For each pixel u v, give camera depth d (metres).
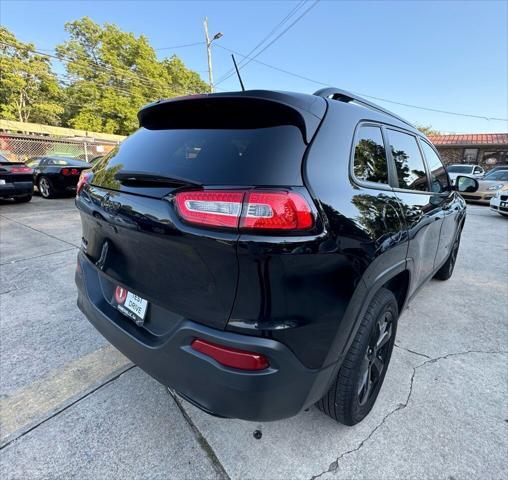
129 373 2.11
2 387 1.97
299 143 1.25
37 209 7.82
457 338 2.60
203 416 1.79
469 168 14.45
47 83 28.70
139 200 1.35
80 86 29.97
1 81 26.06
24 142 17.03
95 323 1.76
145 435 1.66
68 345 2.40
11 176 7.96
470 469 1.51
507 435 1.69
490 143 20.17
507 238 6.03
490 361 2.31
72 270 3.84
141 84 32.88
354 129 1.55
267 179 1.14
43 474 1.45
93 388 1.97
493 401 1.93
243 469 1.50
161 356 1.35
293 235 1.11
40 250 4.57
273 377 1.17
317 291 1.19
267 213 1.09
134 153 1.66
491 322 2.86
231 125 1.41
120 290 1.64
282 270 1.12
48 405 1.84
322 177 1.26
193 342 1.25
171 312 1.35
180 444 1.61
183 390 1.33
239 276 1.12
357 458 1.56
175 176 1.26
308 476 1.47
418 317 2.94
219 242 1.10
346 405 1.58
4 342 2.41
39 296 3.17
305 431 1.70
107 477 1.45
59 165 9.48
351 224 1.30
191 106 1.55
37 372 2.10
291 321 1.16
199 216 1.13
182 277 1.26
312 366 1.26
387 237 1.53
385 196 1.66
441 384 2.07
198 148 1.38
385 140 1.88
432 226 2.36
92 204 1.67
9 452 1.55
